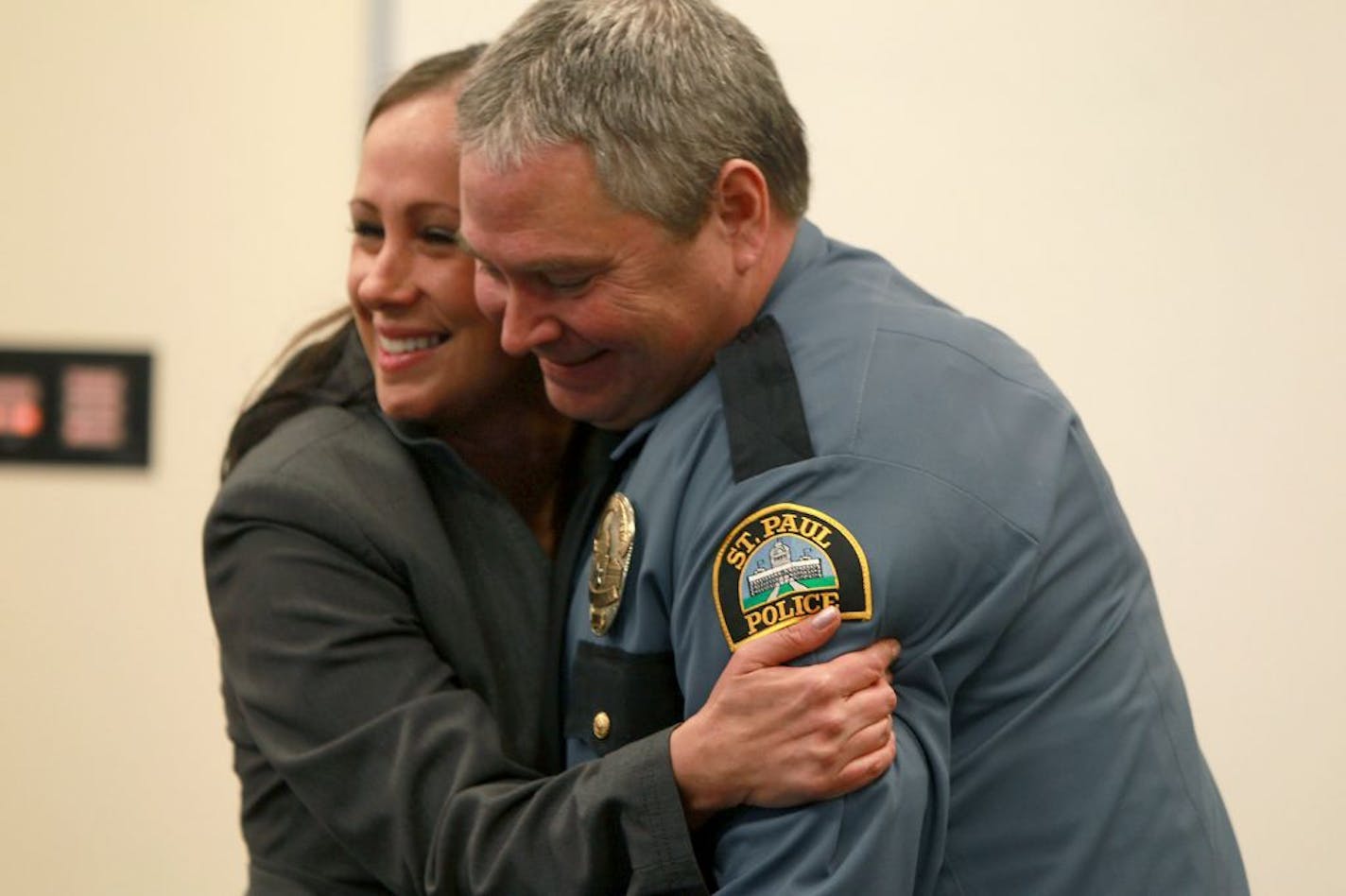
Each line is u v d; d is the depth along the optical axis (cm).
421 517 268
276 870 276
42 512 441
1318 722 415
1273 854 417
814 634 214
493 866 231
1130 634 243
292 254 438
